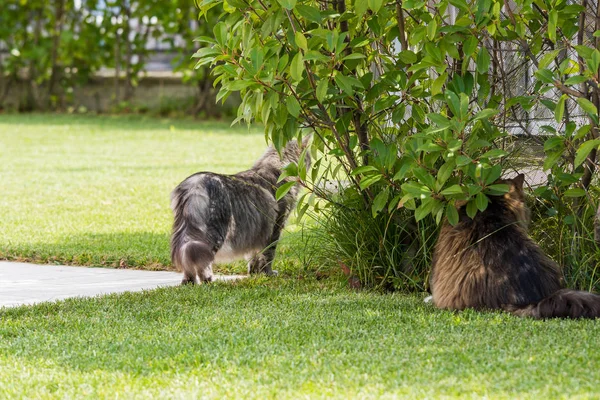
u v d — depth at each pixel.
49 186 15.36
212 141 23.70
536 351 4.80
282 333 5.45
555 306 5.57
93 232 10.78
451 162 5.78
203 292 7.10
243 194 7.78
